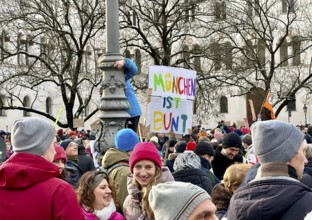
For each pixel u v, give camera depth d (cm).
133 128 1330
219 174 1072
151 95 1033
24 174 485
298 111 6588
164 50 3922
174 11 4228
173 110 1052
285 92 4478
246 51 4422
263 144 471
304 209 435
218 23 4394
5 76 4494
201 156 979
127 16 3950
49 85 6631
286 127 474
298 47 4944
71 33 3791
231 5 4600
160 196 395
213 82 4378
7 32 4106
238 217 452
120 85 1283
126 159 796
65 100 3891
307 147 782
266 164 471
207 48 3978
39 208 481
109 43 1313
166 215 390
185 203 388
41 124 509
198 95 3969
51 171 496
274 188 447
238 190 471
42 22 3734
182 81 1062
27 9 3778
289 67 5244
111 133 1261
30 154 499
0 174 490
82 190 654
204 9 4578
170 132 1052
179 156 791
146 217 608
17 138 501
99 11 3866
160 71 1038
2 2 3994
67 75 4434
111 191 672
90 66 5100
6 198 485
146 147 668
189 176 750
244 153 1397
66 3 3822
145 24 4175
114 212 658
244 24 4306
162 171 676
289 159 469
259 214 442
